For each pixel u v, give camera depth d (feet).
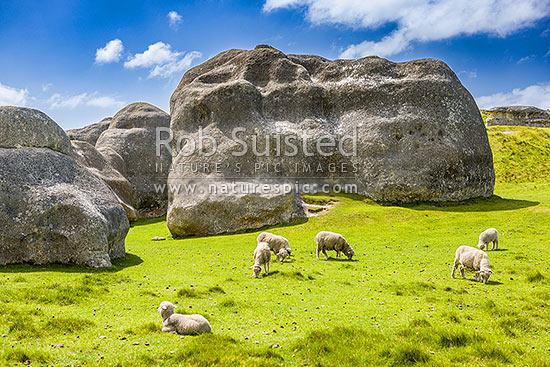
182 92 163.22
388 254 82.33
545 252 77.66
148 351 33.45
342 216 126.00
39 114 83.66
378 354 33.35
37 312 42.14
